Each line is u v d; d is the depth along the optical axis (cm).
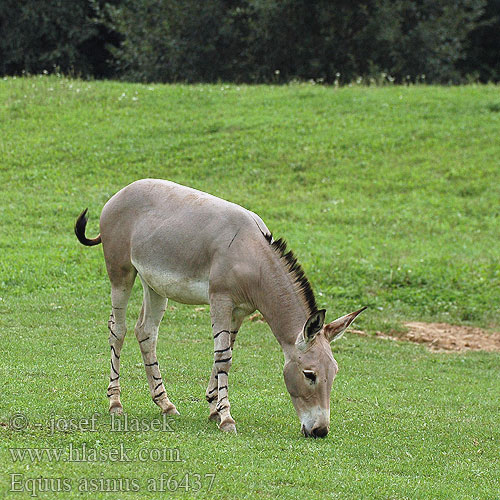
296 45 8156
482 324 3325
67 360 2381
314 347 1752
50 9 8450
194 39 8012
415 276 3647
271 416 1986
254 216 1911
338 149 5131
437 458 1780
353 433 1905
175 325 2992
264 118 5525
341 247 3944
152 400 2008
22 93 5878
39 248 3688
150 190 1959
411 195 4650
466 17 8450
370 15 8025
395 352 2911
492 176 4834
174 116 5572
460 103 5769
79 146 5072
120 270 1975
